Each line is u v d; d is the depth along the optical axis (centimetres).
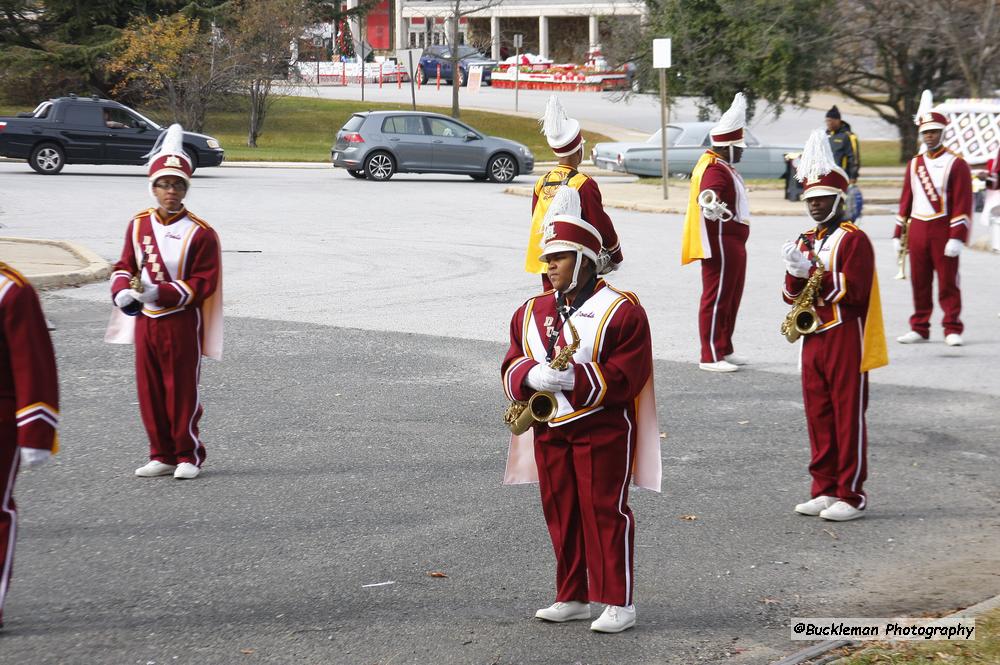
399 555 636
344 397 981
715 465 814
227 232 2061
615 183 3250
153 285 736
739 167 3097
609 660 507
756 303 1443
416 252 1848
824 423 709
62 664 499
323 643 522
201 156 3297
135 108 4762
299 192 2823
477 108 5294
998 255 1859
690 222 1081
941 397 1005
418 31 8206
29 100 4900
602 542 528
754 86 3375
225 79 4250
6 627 536
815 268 697
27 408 512
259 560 626
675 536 675
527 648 520
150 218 759
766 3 3294
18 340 512
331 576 604
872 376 1080
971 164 2708
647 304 1413
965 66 3064
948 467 814
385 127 3247
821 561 637
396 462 808
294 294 1462
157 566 616
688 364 1119
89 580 595
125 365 1089
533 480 554
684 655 514
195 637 528
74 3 4694
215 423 902
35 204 2397
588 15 7112
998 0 2995
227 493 738
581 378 503
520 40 5272
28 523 679
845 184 702
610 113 5284
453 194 2859
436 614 557
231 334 1223
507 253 1844
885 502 741
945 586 599
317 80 6256
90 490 741
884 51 3462
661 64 2605
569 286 512
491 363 1105
